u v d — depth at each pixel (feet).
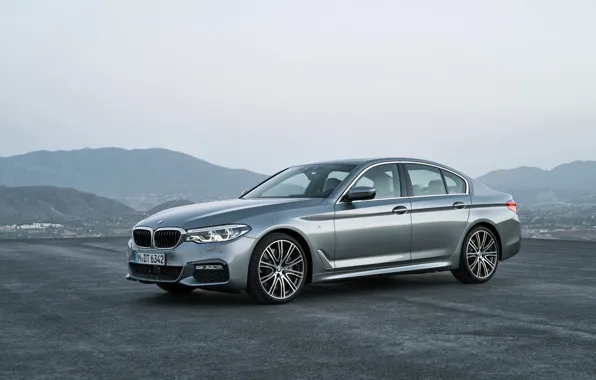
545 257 37.37
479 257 24.77
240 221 19.57
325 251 20.86
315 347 14.16
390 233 22.33
